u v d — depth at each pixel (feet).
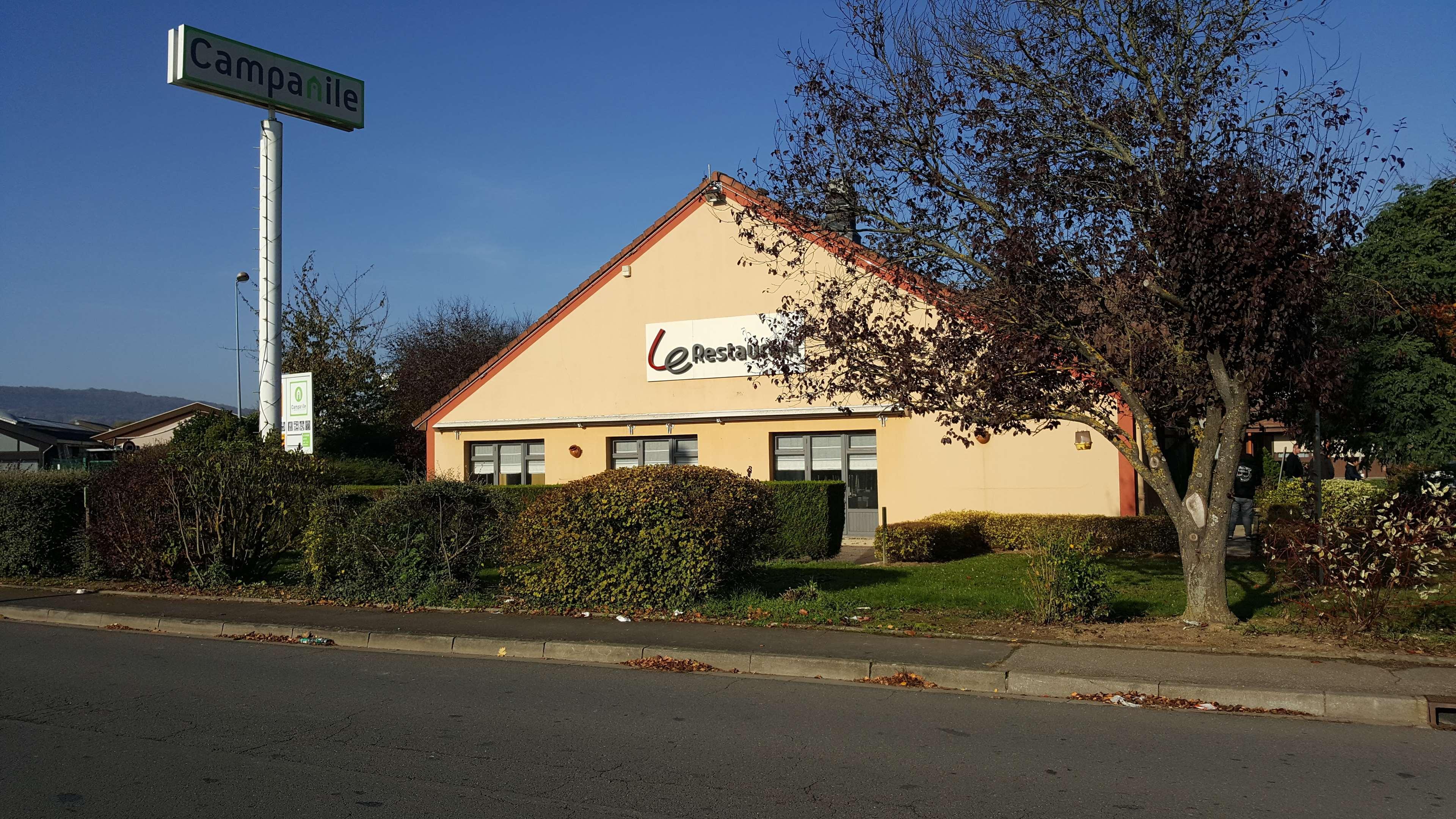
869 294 38.88
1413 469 56.03
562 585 36.63
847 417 65.98
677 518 35.65
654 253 73.05
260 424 71.20
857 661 27.66
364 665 30.01
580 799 17.46
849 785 18.15
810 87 35.29
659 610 35.70
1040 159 33.06
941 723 22.61
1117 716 23.16
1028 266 31.35
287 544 46.47
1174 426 36.37
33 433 160.66
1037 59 33.94
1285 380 30.37
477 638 32.09
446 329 154.61
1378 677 24.63
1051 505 60.85
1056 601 32.22
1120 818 16.34
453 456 80.07
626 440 74.43
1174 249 29.25
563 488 37.58
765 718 23.17
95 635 36.01
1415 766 19.16
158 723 22.86
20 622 39.34
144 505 44.68
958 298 33.78
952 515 59.47
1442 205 50.39
